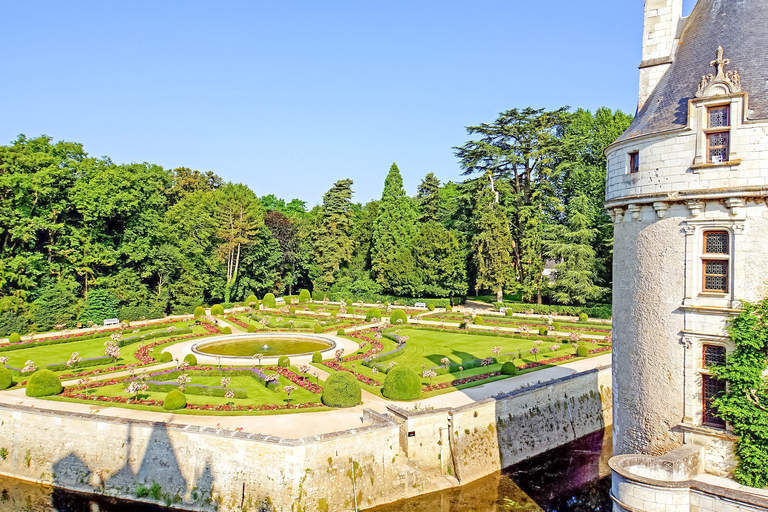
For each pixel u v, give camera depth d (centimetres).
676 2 2000
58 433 2662
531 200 7244
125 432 2559
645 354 1853
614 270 2017
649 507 1559
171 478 2462
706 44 1864
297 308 7588
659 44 1994
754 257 1622
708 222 1689
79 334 5328
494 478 2781
